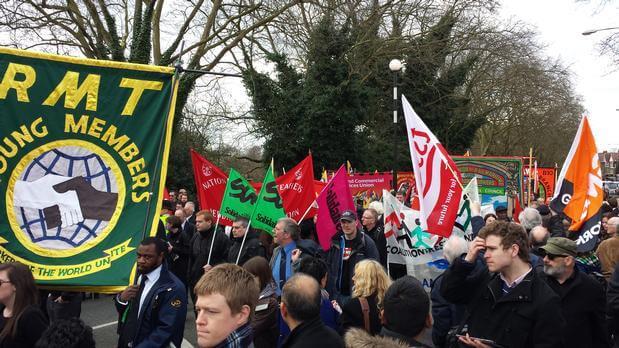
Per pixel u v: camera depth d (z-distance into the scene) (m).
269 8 21.56
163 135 4.26
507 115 41.00
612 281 4.53
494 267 3.35
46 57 4.11
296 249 5.88
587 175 6.30
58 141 4.11
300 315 3.23
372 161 27.00
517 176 19.05
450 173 5.41
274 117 24.62
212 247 7.75
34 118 4.06
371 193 16.69
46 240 4.00
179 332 4.01
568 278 4.30
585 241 6.13
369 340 2.30
